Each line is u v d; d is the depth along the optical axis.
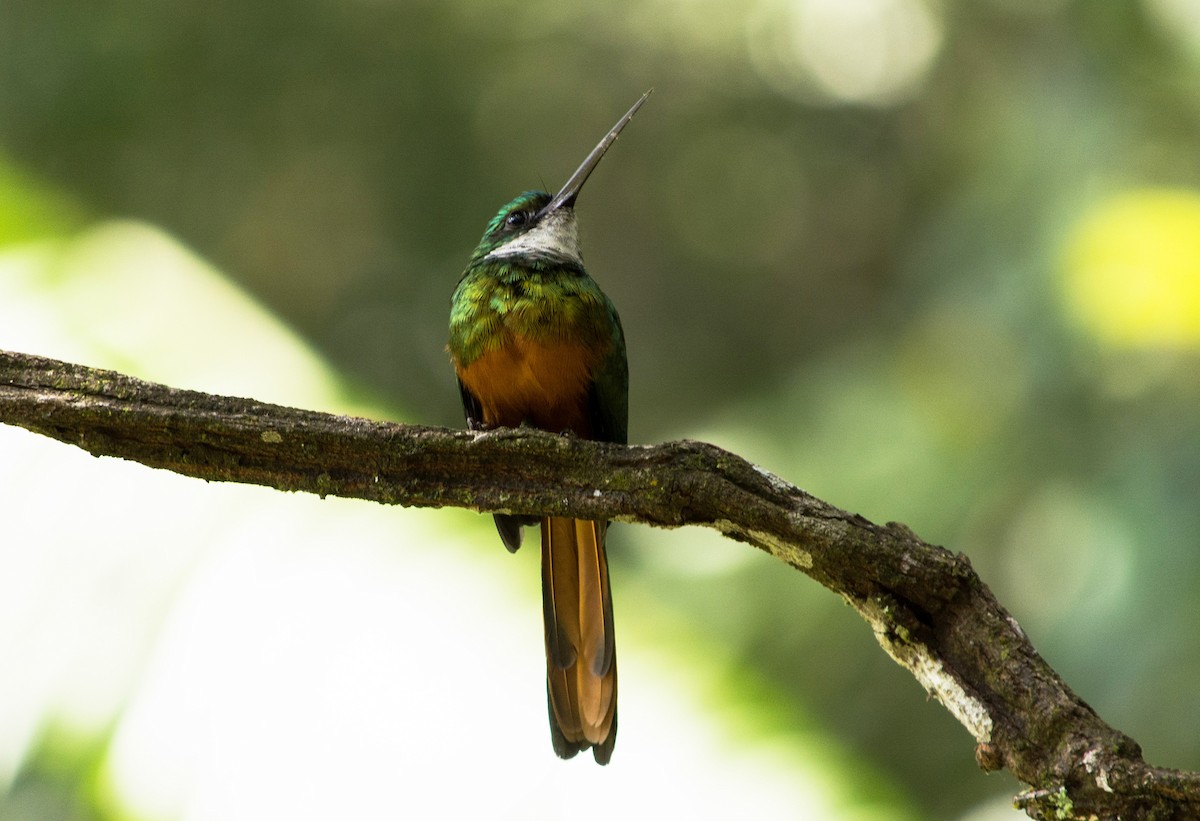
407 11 17.73
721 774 5.75
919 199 18.61
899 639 4.34
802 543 4.44
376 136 17.84
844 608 10.37
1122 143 10.46
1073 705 4.04
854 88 19.36
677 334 19.69
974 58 18.30
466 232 18.08
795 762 5.86
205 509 5.93
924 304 12.17
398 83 17.80
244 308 7.21
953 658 4.27
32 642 5.69
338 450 4.72
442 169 18.08
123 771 5.44
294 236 17.61
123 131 16.52
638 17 18.86
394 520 6.14
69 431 4.70
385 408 6.99
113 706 5.56
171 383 6.48
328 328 17.58
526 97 18.56
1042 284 10.23
